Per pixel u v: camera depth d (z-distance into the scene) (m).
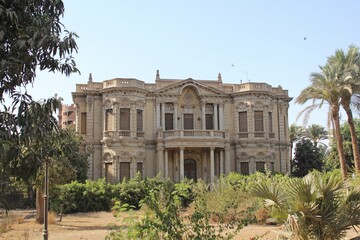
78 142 42.56
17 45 7.89
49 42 8.26
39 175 24.77
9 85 8.34
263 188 13.27
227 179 33.12
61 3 9.16
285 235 12.70
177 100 48.66
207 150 47.97
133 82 46.38
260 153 48.06
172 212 9.50
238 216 15.83
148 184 34.00
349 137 54.69
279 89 52.62
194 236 9.36
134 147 45.72
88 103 47.25
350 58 30.22
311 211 12.20
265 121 48.72
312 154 58.75
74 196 37.09
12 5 8.19
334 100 29.75
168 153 47.34
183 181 34.97
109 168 45.41
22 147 9.45
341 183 12.39
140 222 10.12
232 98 50.09
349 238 15.66
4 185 9.40
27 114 8.46
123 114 45.88
